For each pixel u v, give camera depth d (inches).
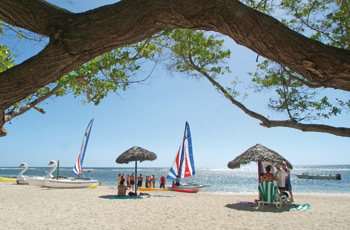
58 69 63.2
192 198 562.3
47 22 64.7
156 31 66.1
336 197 652.7
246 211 386.9
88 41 62.1
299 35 59.1
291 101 165.2
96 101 173.6
